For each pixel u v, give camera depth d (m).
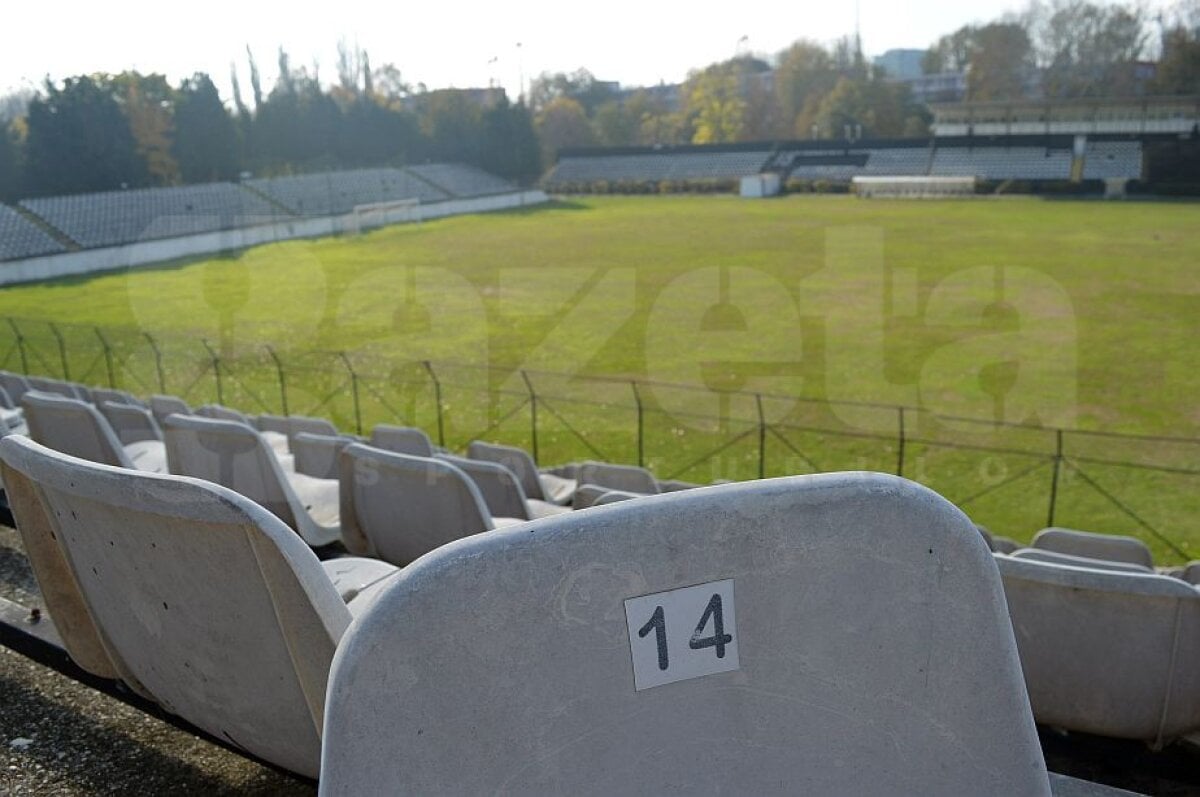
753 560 0.99
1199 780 2.44
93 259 29.28
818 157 56.75
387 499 3.18
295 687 1.41
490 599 0.91
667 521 0.96
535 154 60.47
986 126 54.84
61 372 14.78
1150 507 8.84
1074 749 2.57
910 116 68.12
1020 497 9.14
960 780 1.07
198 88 46.47
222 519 1.23
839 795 1.05
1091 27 63.28
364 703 0.88
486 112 59.47
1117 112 51.28
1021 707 1.08
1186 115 50.06
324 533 3.79
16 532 3.50
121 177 42.88
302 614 1.25
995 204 42.03
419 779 0.91
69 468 1.40
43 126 40.94
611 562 0.95
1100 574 2.35
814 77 74.44
